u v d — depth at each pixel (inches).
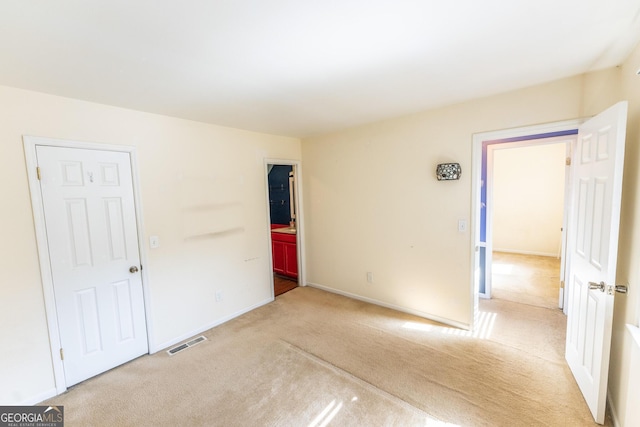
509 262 216.8
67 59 63.2
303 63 69.8
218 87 82.7
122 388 87.1
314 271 169.5
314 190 161.8
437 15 51.9
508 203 246.8
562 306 131.3
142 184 102.6
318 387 84.4
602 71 80.0
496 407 74.1
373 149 134.0
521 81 87.0
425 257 122.7
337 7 48.4
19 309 79.2
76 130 87.9
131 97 87.7
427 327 117.9
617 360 68.9
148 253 104.8
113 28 52.3
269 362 97.7
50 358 84.2
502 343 104.5
